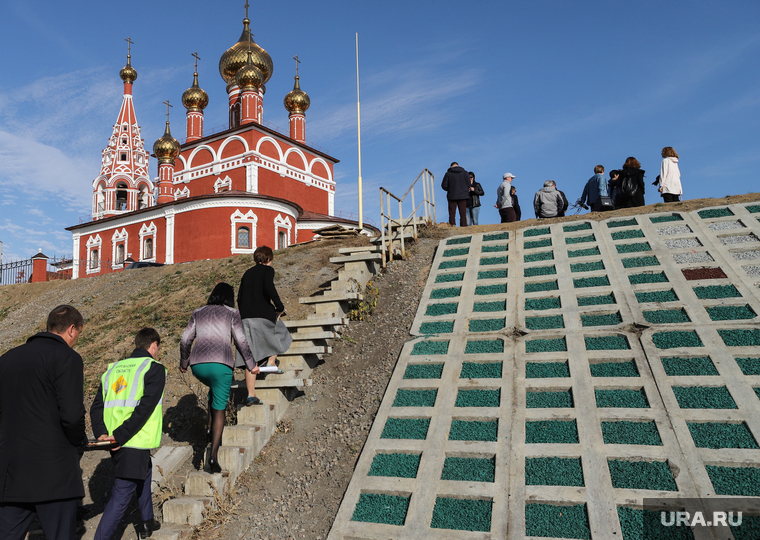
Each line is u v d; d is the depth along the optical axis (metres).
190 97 40.47
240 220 31.62
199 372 5.71
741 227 8.95
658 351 6.35
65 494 4.11
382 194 10.77
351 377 7.45
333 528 4.94
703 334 6.52
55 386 4.13
